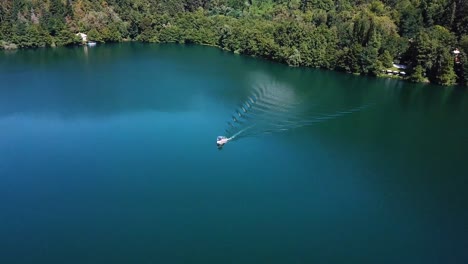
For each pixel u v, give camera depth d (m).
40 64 178.88
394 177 97.88
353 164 102.31
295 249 75.56
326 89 152.25
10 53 199.25
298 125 120.94
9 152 103.50
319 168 99.88
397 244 77.75
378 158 105.50
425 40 167.00
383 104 140.00
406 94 152.62
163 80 158.62
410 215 85.44
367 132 119.06
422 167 102.69
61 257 73.19
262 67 181.50
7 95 139.88
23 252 74.19
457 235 80.56
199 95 142.00
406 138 117.12
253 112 128.25
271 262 72.56
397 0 198.25
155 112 127.25
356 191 92.25
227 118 123.56
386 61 173.38
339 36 182.38
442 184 96.19
